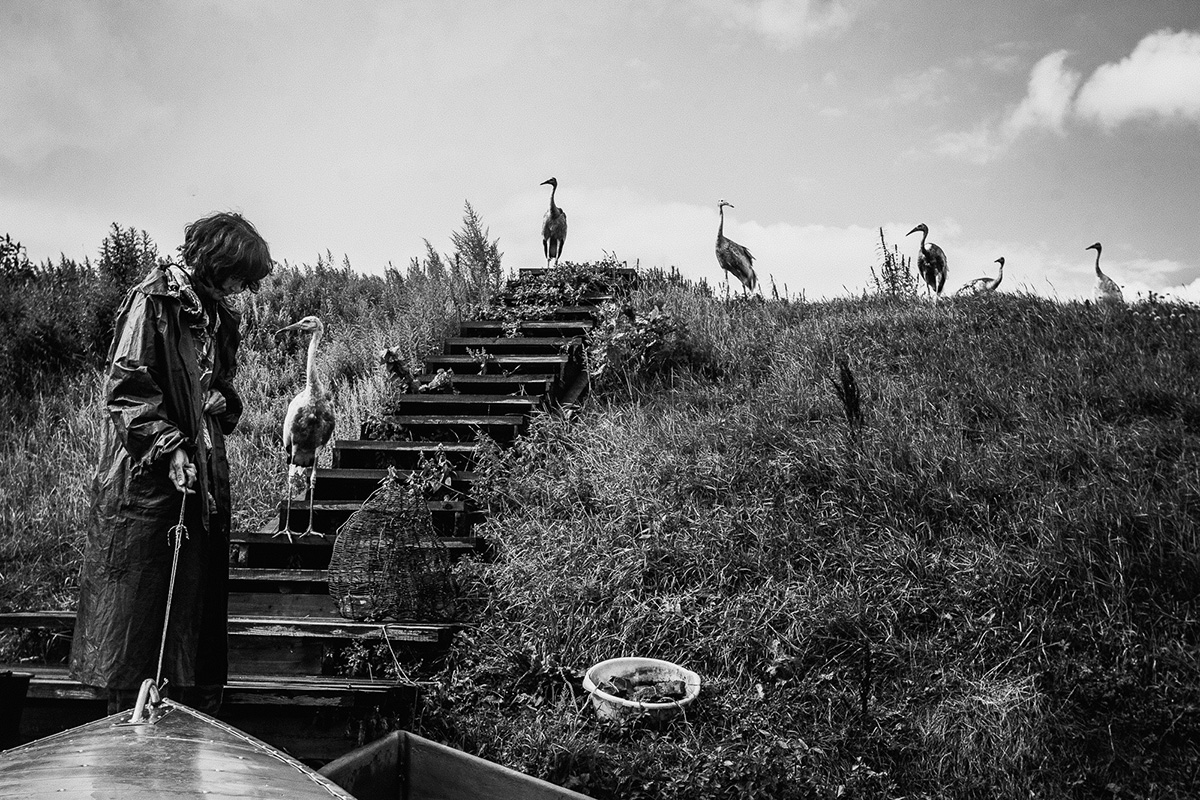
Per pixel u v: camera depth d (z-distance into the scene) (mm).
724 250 11914
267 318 10328
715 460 6297
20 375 8695
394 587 4945
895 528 5621
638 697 4316
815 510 5809
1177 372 7512
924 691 4570
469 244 12336
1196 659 4629
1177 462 6086
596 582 5203
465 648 4695
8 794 1479
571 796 2711
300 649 4691
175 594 2932
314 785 1736
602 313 9438
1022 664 4703
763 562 5352
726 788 3727
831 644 4836
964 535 5566
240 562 5719
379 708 3803
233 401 3381
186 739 1826
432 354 9117
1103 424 6750
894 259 12125
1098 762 4254
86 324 9445
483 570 5492
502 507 6281
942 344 8625
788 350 8812
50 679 3660
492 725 4055
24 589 5453
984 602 5051
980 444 6598
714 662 4762
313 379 5711
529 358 8523
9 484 6895
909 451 6234
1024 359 8172
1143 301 9203
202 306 3100
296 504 6121
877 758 4203
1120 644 4738
